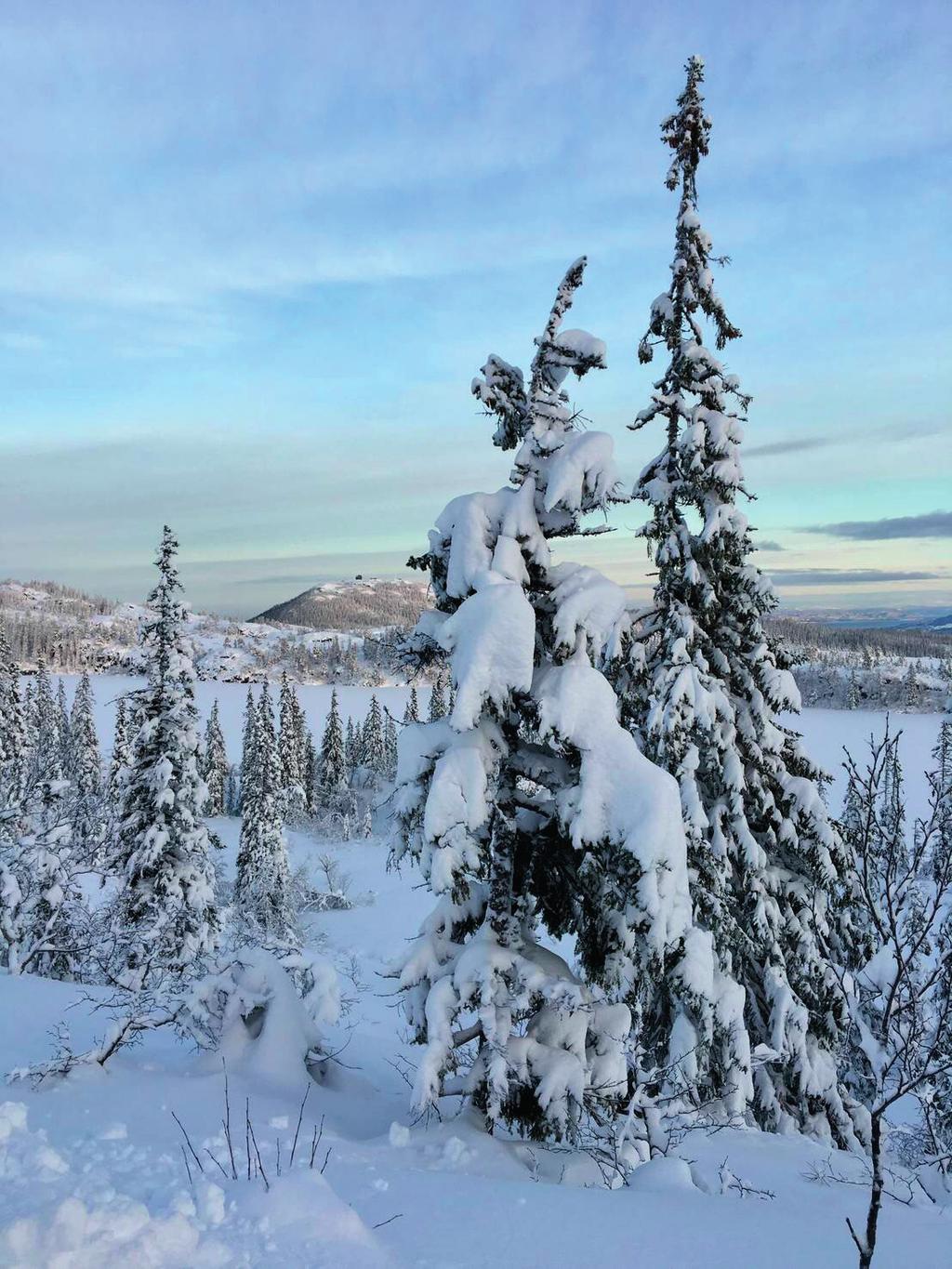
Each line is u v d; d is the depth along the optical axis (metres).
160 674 22.06
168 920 12.59
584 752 8.73
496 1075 8.34
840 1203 6.82
